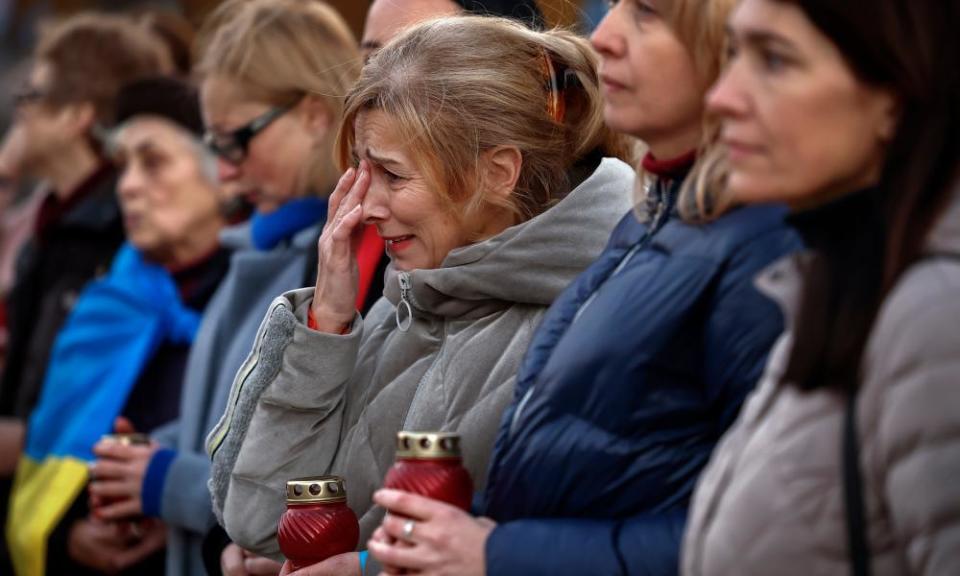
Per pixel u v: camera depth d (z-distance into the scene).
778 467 5.43
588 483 6.68
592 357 6.67
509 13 10.66
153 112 14.52
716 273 6.50
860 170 5.53
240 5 13.11
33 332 16.22
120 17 17.39
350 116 8.65
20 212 20.70
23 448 14.67
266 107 12.03
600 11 20.84
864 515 5.23
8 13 34.00
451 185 8.29
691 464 6.61
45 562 13.84
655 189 7.21
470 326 8.47
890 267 5.27
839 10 5.28
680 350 6.57
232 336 12.17
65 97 16.23
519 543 6.66
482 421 8.14
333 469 8.76
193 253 14.50
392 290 8.69
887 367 5.14
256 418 8.74
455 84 8.32
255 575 9.70
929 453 4.97
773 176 5.54
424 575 6.76
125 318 14.18
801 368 5.40
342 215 8.67
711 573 5.59
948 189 5.27
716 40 6.59
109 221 15.90
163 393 13.85
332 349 8.58
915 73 5.25
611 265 7.19
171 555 12.23
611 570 6.47
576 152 8.78
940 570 4.91
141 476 12.14
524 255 8.26
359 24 21.97
